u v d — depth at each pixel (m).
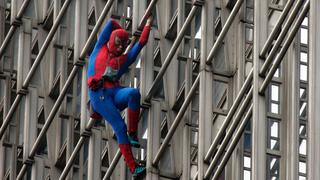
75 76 64.38
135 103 57.50
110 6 62.22
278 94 59.09
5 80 67.56
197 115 62.06
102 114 57.91
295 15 56.22
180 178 61.25
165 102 61.66
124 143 57.69
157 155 60.41
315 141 53.88
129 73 63.41
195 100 62.12
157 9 62.22
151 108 60.94
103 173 63.78
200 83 59.44
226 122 58.28
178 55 61.94
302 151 59.06
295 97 57.72
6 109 67.38
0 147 66.94
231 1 60.94
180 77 62.06
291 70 58.12
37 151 65.94
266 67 56.56
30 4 66.38
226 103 60.62
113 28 58.16
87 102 63.16
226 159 58.22
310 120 54.00
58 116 65.81
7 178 67.06
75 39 63.44
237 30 60.59
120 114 58.66
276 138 59.00
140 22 61.00
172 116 61.66
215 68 60.22
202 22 59.69
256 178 56.25
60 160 65.69
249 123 60.44
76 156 63.94
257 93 56.59
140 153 63.12
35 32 66.75
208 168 58.59
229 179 59.88
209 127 59.25
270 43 56.62
